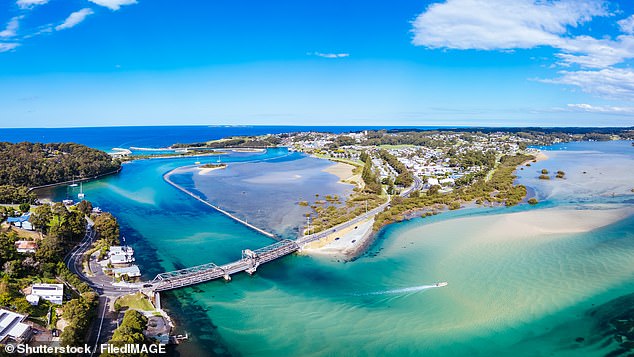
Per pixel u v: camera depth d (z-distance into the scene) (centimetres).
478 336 10444
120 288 12369
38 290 10438
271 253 15625
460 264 14938
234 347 9969
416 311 11681
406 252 16250
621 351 9775
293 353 9769
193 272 13825
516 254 15750
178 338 10181
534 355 9700
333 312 11656
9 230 15625
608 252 15725
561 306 11838
